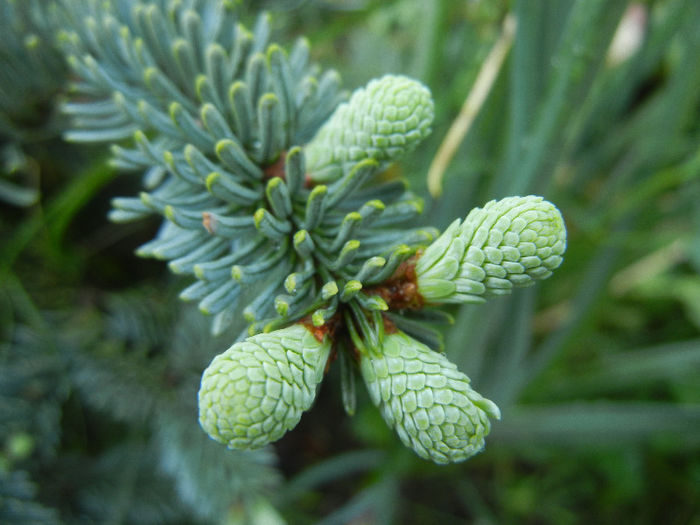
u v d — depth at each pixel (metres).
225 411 0.05
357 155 0.06
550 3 0.09
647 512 0.19
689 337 0.20
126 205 0.06
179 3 0.07
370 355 0.05
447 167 0.13
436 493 0.19
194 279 0.13
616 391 0.20
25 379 0.12
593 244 0.16
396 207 0.06
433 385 0.05
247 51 0.07
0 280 0.13
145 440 0.14
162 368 0.13
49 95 0.10
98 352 0.13
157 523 0.13
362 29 0.18
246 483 0.11
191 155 0.06
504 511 0.19
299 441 0.18
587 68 0.10
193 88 0.08
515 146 0.11
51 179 0.14
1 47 0.09
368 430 0.17
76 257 0.14
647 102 0.19
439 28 0.12
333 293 0.05
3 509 0.11
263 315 0.06
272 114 0.06
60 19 0.08
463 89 0.15
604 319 0.21
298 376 0.05
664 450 0.18
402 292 0.06
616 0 0.09
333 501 0.18
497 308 0.12
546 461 0.19
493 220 0.05
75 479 0.13
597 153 0.18
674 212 0.15
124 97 0.07
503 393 0.15
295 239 0.05
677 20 0.14
